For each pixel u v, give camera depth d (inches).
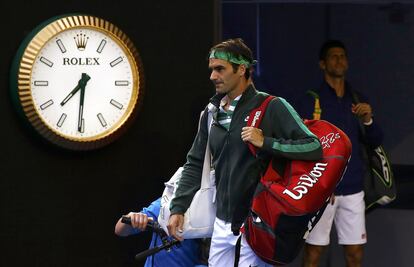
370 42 809.5
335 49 609.9
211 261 435.2
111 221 531.8
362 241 614.2
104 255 533.0
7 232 521.7
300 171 414.6
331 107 606.5
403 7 800.9
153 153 533.3
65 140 511.5
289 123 418.0
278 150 409.7
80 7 520.4
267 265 429.4
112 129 517.7
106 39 515.2
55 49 507.8
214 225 434.3
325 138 423.8
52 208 524.4
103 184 529.3
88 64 513.0
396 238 759.1
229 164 426.9
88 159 526.6
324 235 604.4
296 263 722.2
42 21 514.0
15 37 510.6
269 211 414.0
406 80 808.3
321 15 809.5
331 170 414.3
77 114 513.0
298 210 410.3
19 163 518.0
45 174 521.3
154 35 529.0
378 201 625.3
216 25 532.1
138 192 533.3
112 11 525.0
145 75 529.7
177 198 441.7
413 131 811.4
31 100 504.7
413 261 724.0
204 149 446.9
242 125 423.8
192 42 530.9
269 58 811.4
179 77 532.1
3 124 513.3
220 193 430.6
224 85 424.8
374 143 614.5
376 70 811.4
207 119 443.8
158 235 457.7
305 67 811.4
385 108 812.0
